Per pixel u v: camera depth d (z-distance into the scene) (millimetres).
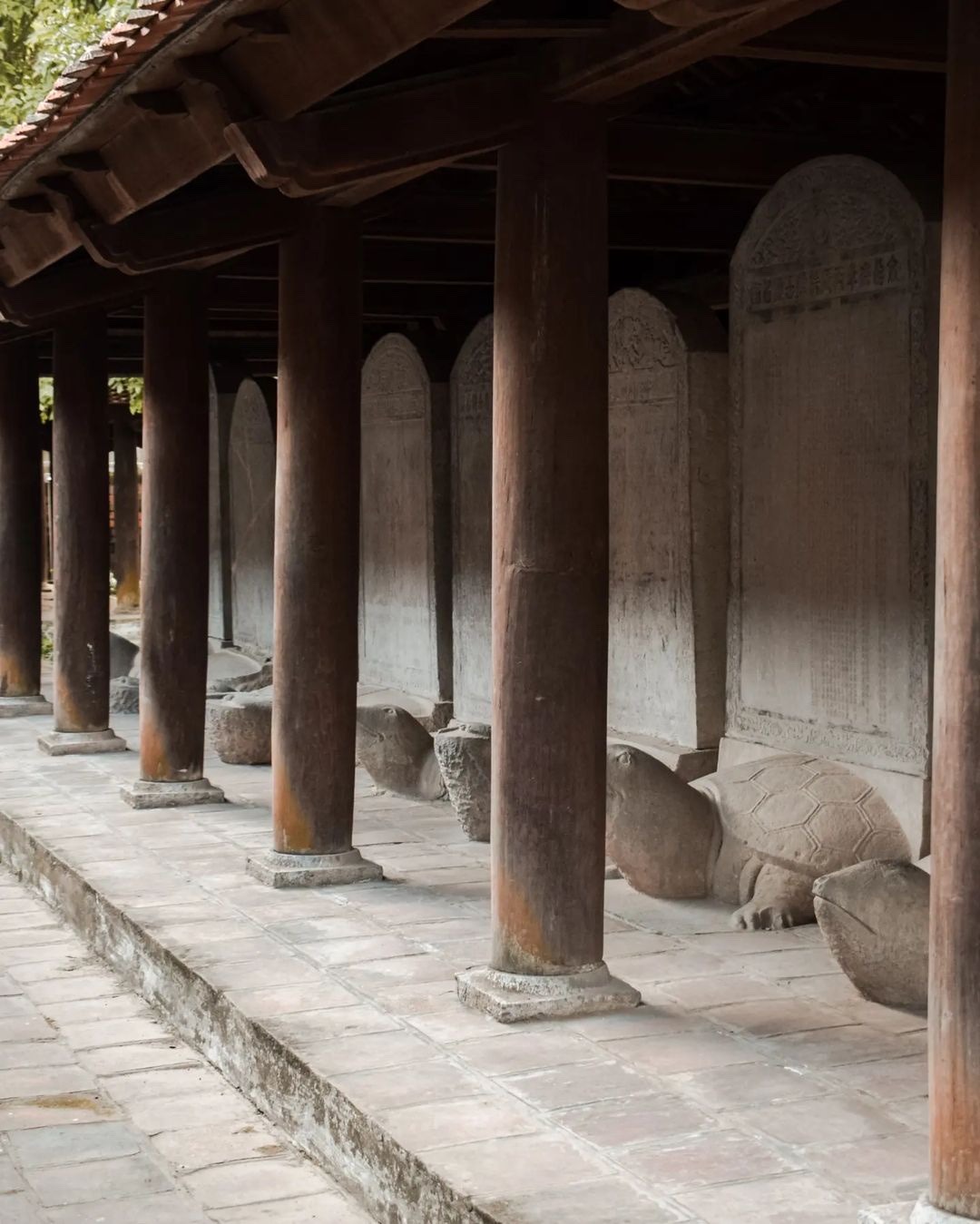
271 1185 5711
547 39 6324
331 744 8664
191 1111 6445
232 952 7391
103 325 13148
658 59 5812
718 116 8875
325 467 8555
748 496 8781
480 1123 5297
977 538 4117
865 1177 4836
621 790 8008
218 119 6746
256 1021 6402
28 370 15234
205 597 11039
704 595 9508
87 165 8070
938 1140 4262
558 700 6434
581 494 6418
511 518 6449
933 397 7570
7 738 14070
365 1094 5578
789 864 7680
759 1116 5316
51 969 8430
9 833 10617
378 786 11094
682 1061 5848
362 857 8758
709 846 8086
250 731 12367
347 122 6418
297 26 6051
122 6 16828
